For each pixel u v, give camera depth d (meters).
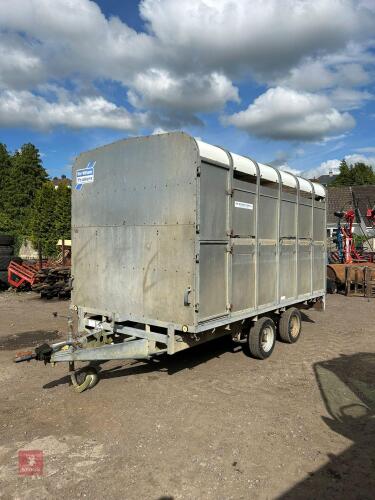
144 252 5.58
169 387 5.52
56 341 7.89
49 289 12.96
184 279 5.13
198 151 4.97
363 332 9.09
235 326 6.27
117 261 5.96
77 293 6.61
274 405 5.01
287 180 7.33
